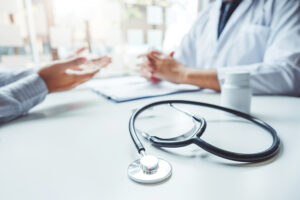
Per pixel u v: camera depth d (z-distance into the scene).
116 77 0.97
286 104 0.42
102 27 1.00
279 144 0.23
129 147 0.23
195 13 1.19
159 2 1.11
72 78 0.54
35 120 0.35
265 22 0.73
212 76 0.54
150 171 0.17
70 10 0.93
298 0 0.62
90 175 0.17
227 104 0.35
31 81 0.42
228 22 0.79
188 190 0.15
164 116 0.35
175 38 1.11
